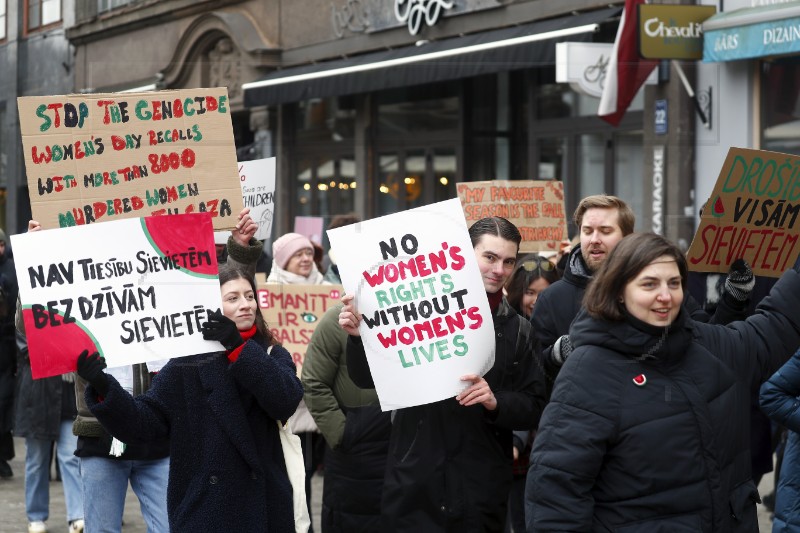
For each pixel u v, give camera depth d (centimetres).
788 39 1070
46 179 564
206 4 2002
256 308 474
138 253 455
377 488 557
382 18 1658
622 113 1178
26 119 562
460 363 469
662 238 383
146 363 569
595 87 1214
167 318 455
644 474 376
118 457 573
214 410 454
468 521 469
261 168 766
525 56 1330
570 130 1461
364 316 473
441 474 470
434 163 1675
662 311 379
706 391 384
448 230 471
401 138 1731
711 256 495
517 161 1563
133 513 892
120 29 2184
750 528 390
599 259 544
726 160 482
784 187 493
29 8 2242
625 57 1160
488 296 487
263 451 463
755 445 583
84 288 452
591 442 377
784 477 531
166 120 572
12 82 2238
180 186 573
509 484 484
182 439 457
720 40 1136
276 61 1881
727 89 1187
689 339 388
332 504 569
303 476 472
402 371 470
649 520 377
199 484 453
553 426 384
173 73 2073
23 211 2206
